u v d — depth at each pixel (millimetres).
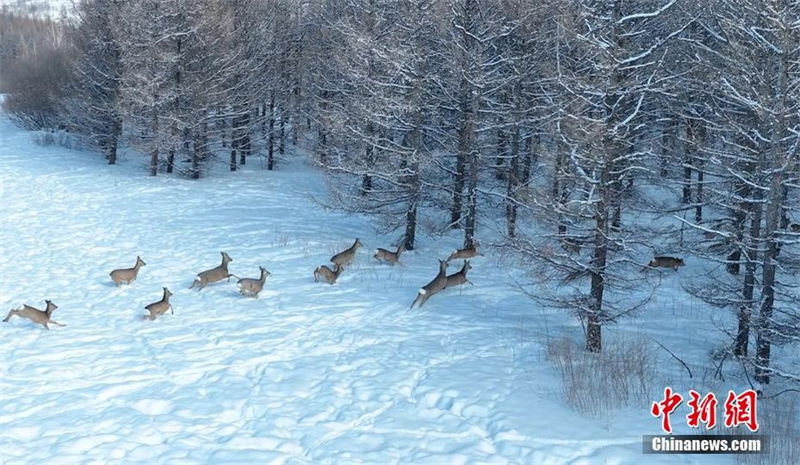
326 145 23656
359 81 19766
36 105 47750
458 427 8844
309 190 30078
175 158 36156
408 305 15062
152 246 20922
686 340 13219
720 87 12359
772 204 11102
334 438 8547
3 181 30234
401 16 19625
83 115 36406
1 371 11367
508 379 10586
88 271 18375
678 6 13109
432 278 17359
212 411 9562
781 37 10742
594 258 11922
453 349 12227
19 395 10273
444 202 20125
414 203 19906
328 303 15195
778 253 11719
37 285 17156
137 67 31281
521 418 8945
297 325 13711
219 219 24422
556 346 11859
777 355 12766
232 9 33375
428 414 9328
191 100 31234
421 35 19016
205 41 30891
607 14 11469
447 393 9992
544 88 17500
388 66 18922
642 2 11445
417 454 7977
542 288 13992
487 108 19391
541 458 7738
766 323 11141
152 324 13930
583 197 12133
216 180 31672
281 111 35906
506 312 14641
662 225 18703
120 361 11789
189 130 32344
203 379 10922
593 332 11906
